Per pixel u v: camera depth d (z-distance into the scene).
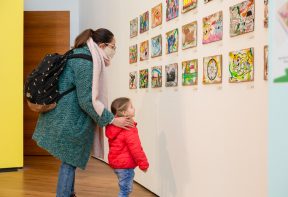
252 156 2.21
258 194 2.15
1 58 5.00
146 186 3.90
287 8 1.53
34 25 6.35
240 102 2.32
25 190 3.80
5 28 5.02
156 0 3.62
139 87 4.10
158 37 3.56
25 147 6.27
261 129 2.13
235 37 2.38
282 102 1.55
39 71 2.66
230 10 2.43
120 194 2.94
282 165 1.55
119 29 4.83
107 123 2.69
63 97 2.65
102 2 5.62
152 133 3.73
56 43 6.36
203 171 2.75
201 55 2.79
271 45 1.59
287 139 1.54
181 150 3.10
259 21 2.16
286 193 1.54
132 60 4.32
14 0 5.05
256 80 2.18
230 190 2.42
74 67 2.63
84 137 2.69
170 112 3.32
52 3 7.04
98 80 2.66
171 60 3.29
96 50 2.71
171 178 3.28
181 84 3.11
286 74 1.54
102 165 5.22
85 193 3.67
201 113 2.79
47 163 5.50
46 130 2.69
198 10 2.84
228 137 2.45
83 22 6.81
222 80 2.52
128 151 2.91
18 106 5.08
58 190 2.72
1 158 4.96
